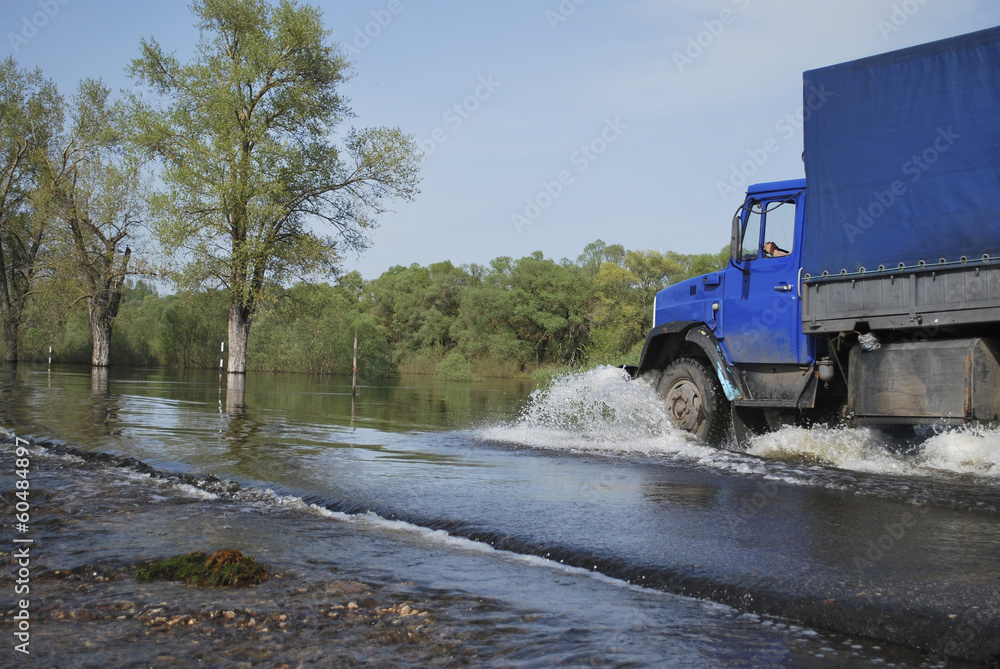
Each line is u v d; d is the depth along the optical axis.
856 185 7.22
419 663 2.38
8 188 36.78
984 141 6.47
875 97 7.13
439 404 17.05
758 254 8.47
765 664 2.45
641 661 2.44
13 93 35.22
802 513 4.75
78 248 32.47
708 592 3.22
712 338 8.85
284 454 7.32
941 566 3.47
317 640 2.57
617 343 57.41
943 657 2.57
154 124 26.25
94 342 34.16
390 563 3.62
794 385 8.09
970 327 6.60
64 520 4.43
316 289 28.19
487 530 4.25
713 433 8.92
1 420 9.86
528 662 2.41
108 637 2.58
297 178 27.48
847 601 2.99
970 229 6.50
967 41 6.60
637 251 61.84
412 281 90.88
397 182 27.55
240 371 27.61
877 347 7.08
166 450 7.36
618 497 5.30
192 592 3.10
